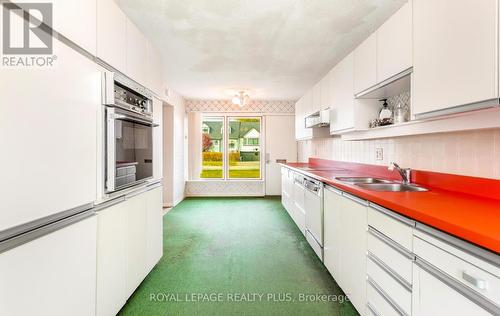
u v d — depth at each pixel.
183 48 2.75
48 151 1.04
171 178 4.82
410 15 1.49
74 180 1.20
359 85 2.16
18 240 0.92
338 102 2.63
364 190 1.60
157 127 2.29
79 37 1.23
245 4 1.92
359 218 1.58
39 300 1.00
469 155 1.51
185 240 3.07
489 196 1.36
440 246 0.93
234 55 2.95
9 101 0.88
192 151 5.66
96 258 1.38
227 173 5.85
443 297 0.91
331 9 1.99
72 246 1.19
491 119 1.14
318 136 3.64
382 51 1.80
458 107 1.16
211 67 3.38
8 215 0.87
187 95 5.19
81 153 1.25
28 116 0.95
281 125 5.80
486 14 1.00
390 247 1.24
